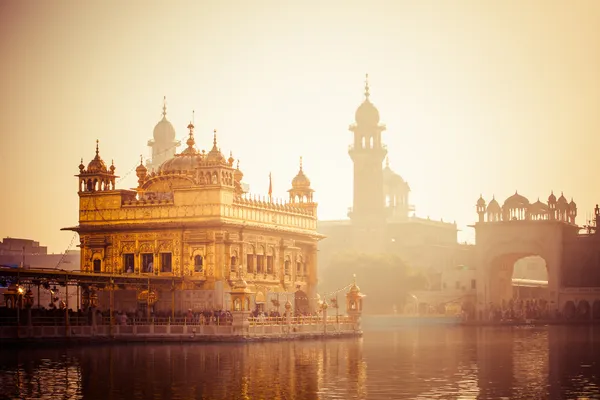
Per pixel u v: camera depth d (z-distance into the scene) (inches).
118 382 2095.2
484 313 5733.3
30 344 2906.0
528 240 6003.9
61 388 2004.2
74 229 3907.5
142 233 3801.7
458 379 2162.9
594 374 2253.9
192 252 3710.6
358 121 7509.8
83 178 3949.3
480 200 6205.7
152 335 3221.0
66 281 3063.5
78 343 3041.3
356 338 3796.8
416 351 2972.4
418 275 6422.2
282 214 4156.0
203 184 3715.6
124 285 3747.5
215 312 3476.9
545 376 2215.8
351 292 3959.2
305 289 4345.5
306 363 2514.8
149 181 3919.8
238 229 3782.0
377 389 1995.6
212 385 2054.6
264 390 1983.3
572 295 5802.2
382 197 7490.2
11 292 3058.6
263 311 3848.4
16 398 1876.2
